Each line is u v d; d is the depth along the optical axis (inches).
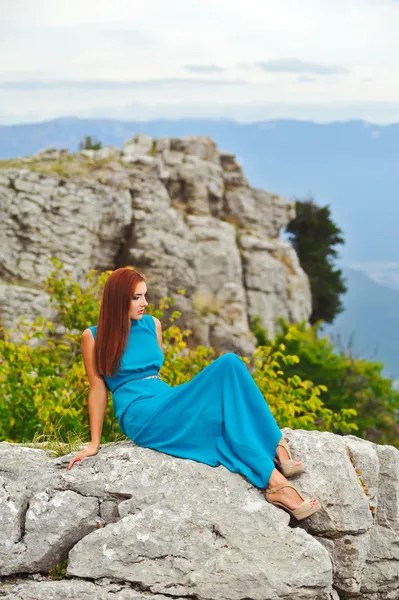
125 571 190.4
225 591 183.9
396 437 1034.1
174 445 210.4
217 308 1411.2
